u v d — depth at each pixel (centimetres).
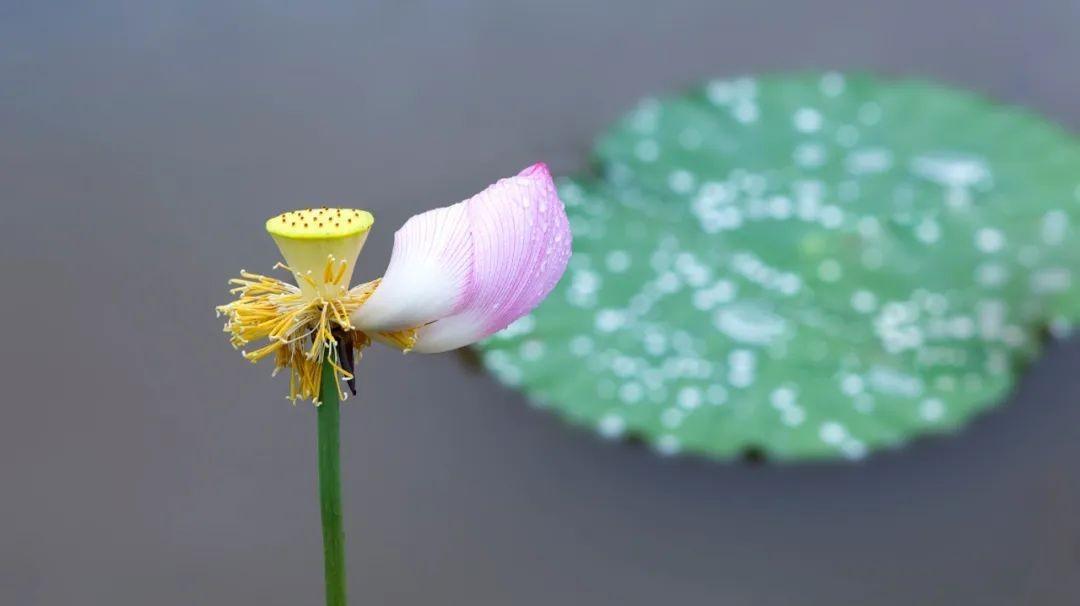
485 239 114
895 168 262
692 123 275
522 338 211
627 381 202
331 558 115
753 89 286
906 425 193
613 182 256
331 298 113
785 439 191
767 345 210
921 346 210
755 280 228
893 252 235
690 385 201
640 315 218
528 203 114
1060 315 218
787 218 246
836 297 223
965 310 220
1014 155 266
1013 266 232
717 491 183
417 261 113
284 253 113
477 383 200
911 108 281
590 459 186
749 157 266
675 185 256
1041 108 281
